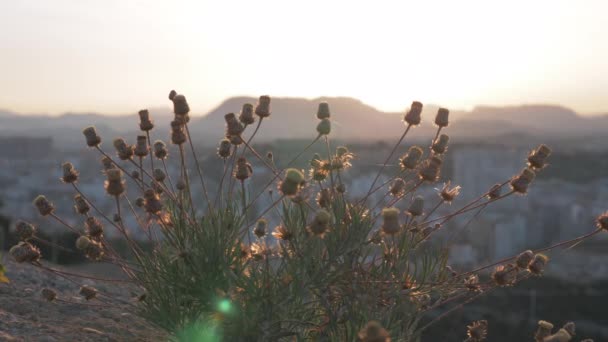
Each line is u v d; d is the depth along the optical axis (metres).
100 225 3.37
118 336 3.89
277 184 3.21
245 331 3.05
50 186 179.62
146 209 3.23
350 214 3.14
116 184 3.22
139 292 3.73
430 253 3.21
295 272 3.06
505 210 179.00
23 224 3.26
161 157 3.60
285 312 3.12
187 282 3.13
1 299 4.45
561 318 78.00
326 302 3.09
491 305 79.50
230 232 3.23
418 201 3.18
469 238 136.25
